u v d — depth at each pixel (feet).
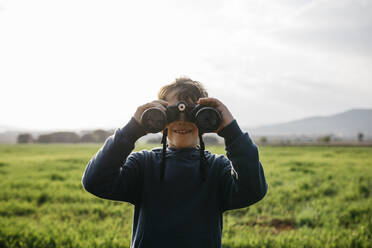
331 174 39.24
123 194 6.30
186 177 6.17
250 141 5.93
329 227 17.56
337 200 24.44
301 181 32.63
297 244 14.52
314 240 14.96
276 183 32.53
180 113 6.26
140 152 6.98
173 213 5.88
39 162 58.08
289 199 24.89
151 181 6.25
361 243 14.67
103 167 5.78
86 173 6.00
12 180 34.14
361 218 19.34
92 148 135.33
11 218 18.90
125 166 6.49
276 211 21.44
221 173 6.48
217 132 6.11
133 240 6.32
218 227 6.16
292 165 50.60
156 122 5.92
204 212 6.00
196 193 6.08
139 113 6.16
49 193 26.63
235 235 16.51
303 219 18.99
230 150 5.92
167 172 6.24
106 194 6.01
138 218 6.48
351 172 42.06
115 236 15.19
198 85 7.16
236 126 6.02
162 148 6.49
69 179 36.04
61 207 22.06
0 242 14.48
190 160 6.44
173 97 6.86
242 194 5.83
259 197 5.90
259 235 16.25
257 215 20.62
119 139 5.86
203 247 5.75
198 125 5.98
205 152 7.04
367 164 53.98
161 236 5.74
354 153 90.63
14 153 92.17
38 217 20.10
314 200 24.30
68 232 15.67
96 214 20.21
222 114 6.11
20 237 15.08
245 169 5.71
